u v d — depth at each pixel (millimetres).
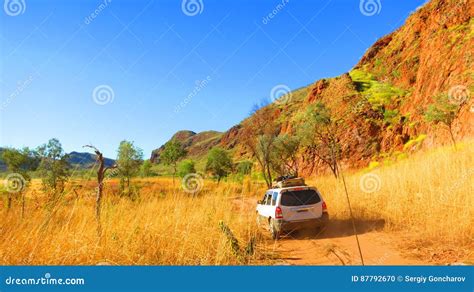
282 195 9906
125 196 7090
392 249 6648
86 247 5266
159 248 5973
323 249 7027
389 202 10094
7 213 5410
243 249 6824
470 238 6348
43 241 5062
